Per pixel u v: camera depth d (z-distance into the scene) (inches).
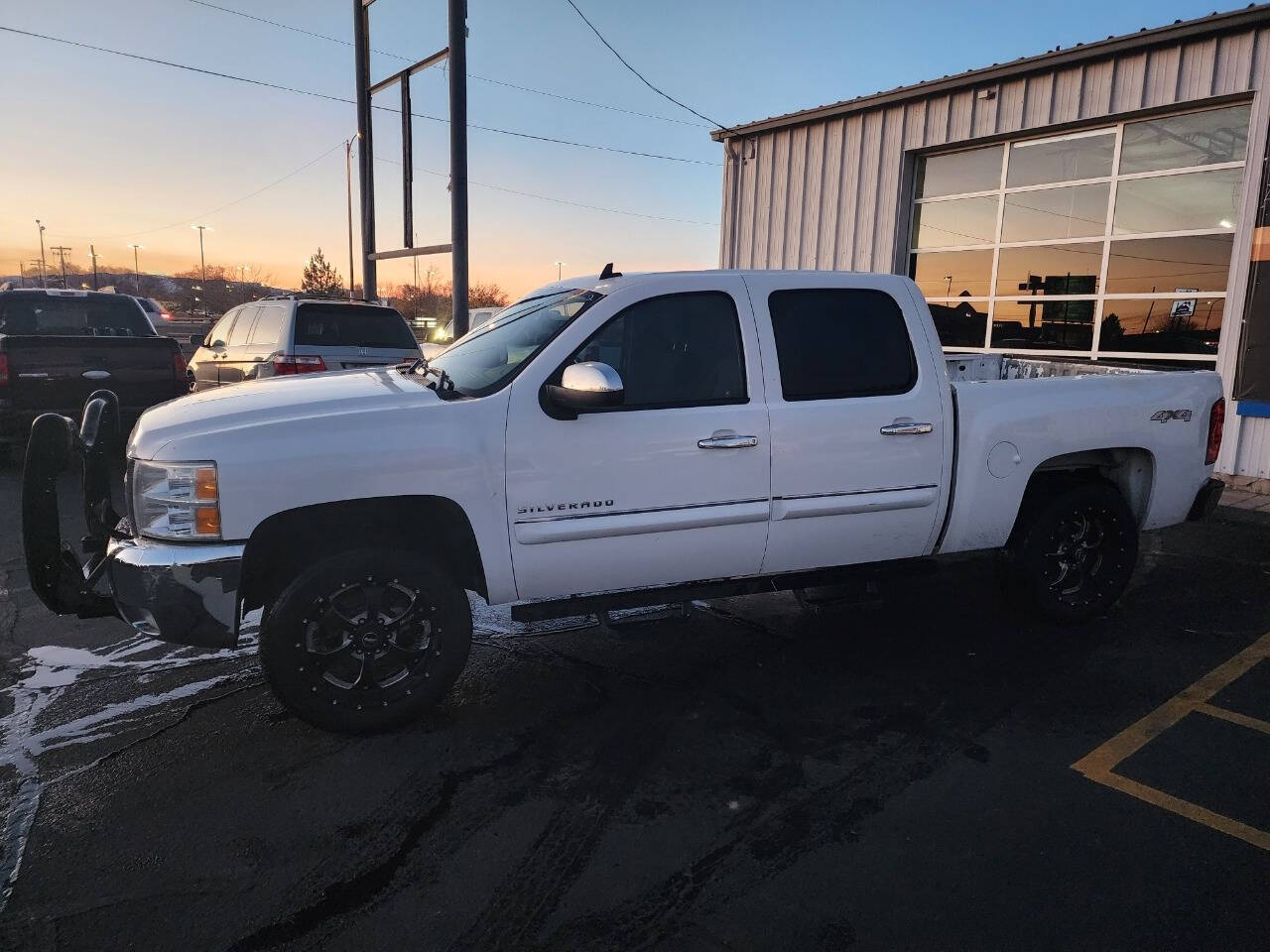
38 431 133.3
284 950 90.5
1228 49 319.3
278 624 128.3
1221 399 191.8
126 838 109.9
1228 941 91.4
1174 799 119.3
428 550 147.5
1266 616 193.2
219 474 124.0
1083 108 363.9
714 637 181.5
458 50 422.6
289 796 120.0
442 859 106.1
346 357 371.2
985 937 92.2
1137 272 365.4
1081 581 185.9
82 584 136.9
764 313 152.6
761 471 149.9
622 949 90.8
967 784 123.3
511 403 137.5
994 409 166.9
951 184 431.5
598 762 130.0
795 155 483.5
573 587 145.8
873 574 167.3
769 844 109.2
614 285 150.0
